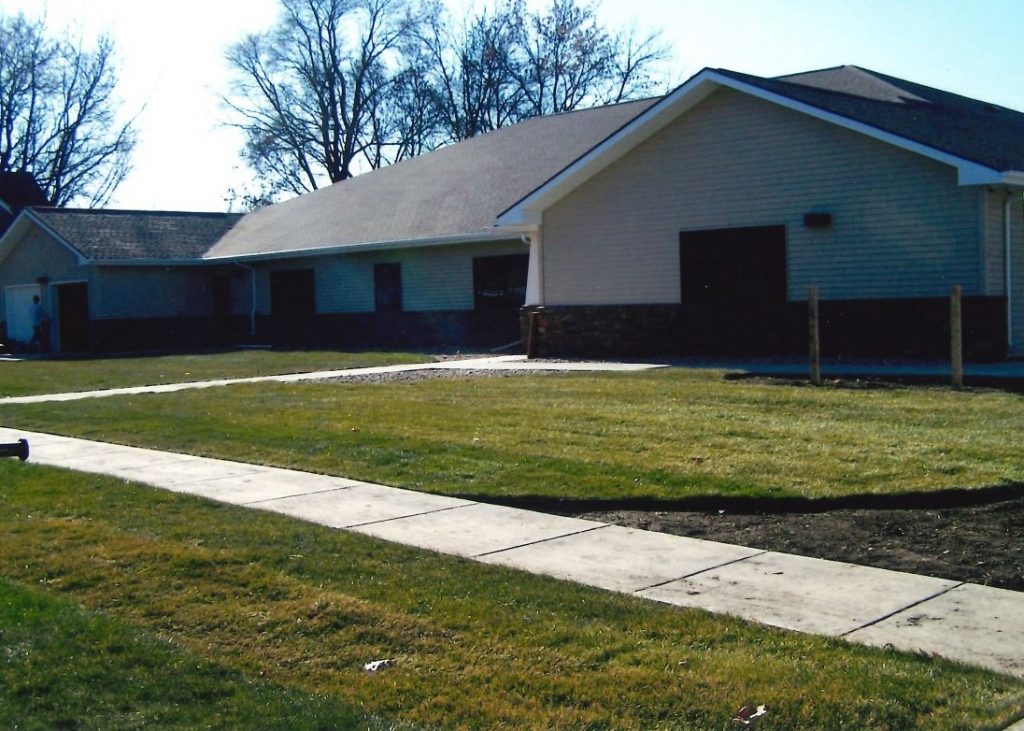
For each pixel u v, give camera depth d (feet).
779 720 14.61
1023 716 14.61
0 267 121.49
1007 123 77.25
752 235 64.28
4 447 32.73
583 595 20.56
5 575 22.58
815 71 81.82
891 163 58.13
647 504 28.07
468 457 34.32
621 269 70.38
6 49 175.11
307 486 31.91
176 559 23.17
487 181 94.99
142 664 17.33
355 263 99.66
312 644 18.22
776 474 29.35
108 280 109.09
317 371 69.00
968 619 18.84
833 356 59.93
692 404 41.93
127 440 41.57
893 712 14.74
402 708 15.56
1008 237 56.29
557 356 69.87
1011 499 26.61
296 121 194.59
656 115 66.08
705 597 20.48
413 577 21.90
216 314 116.88
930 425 35.29
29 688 16.40
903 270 58.13
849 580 21.34
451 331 91.40
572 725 14.84
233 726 14.98
